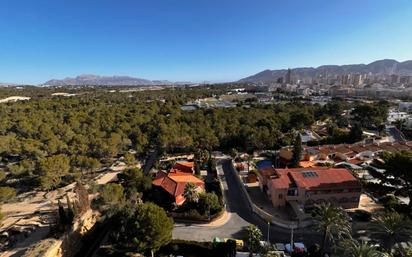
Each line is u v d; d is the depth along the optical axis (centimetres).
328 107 15700
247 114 13862
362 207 5681
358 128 10494
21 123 11356
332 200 5631
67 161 7450
